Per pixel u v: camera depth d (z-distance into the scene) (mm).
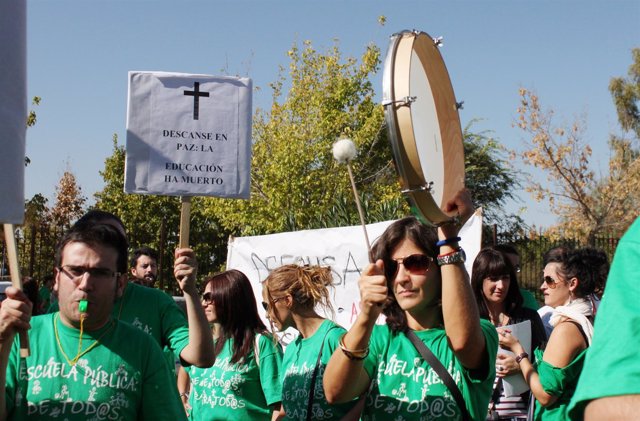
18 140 2730
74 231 3172
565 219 27781
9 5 2734
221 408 4910
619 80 37750
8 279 12617
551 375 4125
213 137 4922
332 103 25266
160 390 3234
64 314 3146
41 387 3062
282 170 23547
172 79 4895
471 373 3207
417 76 2709
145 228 26016
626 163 32688
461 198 3049
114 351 3162
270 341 4918
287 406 4230
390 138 2582
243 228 24531
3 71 2707
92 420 3064
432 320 3369
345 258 8086
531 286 14805
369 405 3330
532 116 27125
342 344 3082
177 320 4516
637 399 1521
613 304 1619
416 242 3277
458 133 3150
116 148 28688
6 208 2680
